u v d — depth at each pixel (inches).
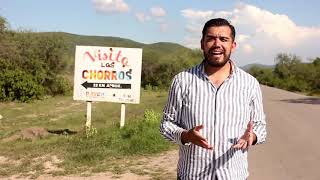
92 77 534.3
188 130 123.8
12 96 1115.9
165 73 1903.3
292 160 371.9
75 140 446.0
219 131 123.6
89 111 538.6
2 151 410.9
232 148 123.6
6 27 1282.0
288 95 1406.3
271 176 319.9
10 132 543.5
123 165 349.4
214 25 124.3
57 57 1449.3
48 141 459.8
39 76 1331.2
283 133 518.9
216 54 123.7
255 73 4247.0
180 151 131.4
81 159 366.3
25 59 1332.4
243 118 125.5
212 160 124.1
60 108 978.1
